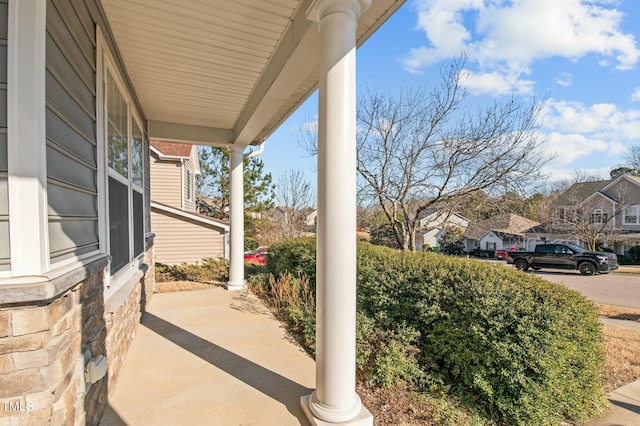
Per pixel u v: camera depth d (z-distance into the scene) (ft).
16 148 4.18
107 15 8.19
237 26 8.85
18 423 4.12
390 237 38.34
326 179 6.70
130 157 11.16
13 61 4.18
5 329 4.04
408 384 9.11
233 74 11.81
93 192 6.73
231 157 19.48
